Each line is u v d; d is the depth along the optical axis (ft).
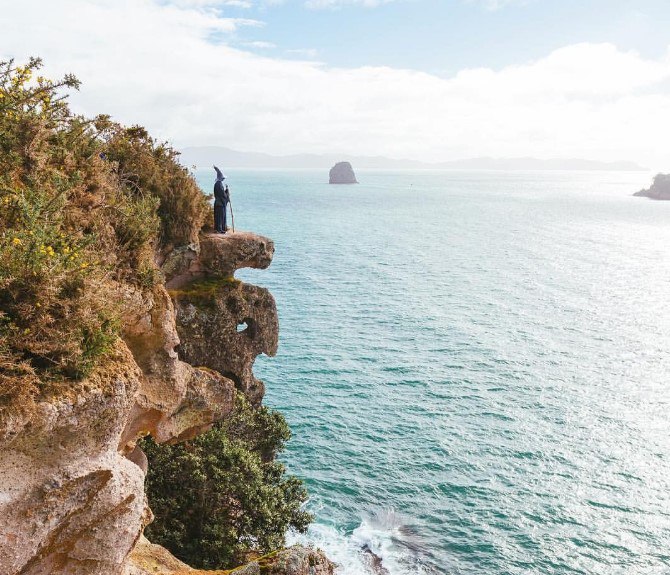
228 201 77.82
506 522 122.62
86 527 28.50
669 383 195.83
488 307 288.71
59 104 39.58
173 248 66.18
